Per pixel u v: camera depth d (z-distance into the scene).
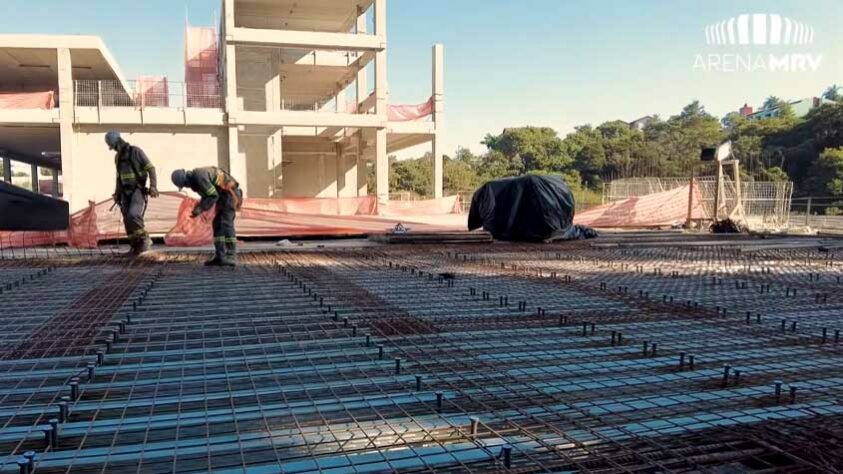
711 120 53.22
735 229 16.53
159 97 20.00
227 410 2.86
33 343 4.15
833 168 32.59
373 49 21.16
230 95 19.89
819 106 39.50
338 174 28.86
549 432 2.59
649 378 3.39
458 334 4.43
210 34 28.11
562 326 4.73
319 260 9.57
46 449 2.44
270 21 25.80
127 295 6.13
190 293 6.27
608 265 8.89
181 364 3.63
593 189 48.91
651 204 19.05
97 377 3.39
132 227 10.05
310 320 4.91
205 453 2.39
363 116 21.22
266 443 2.48
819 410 2.88
